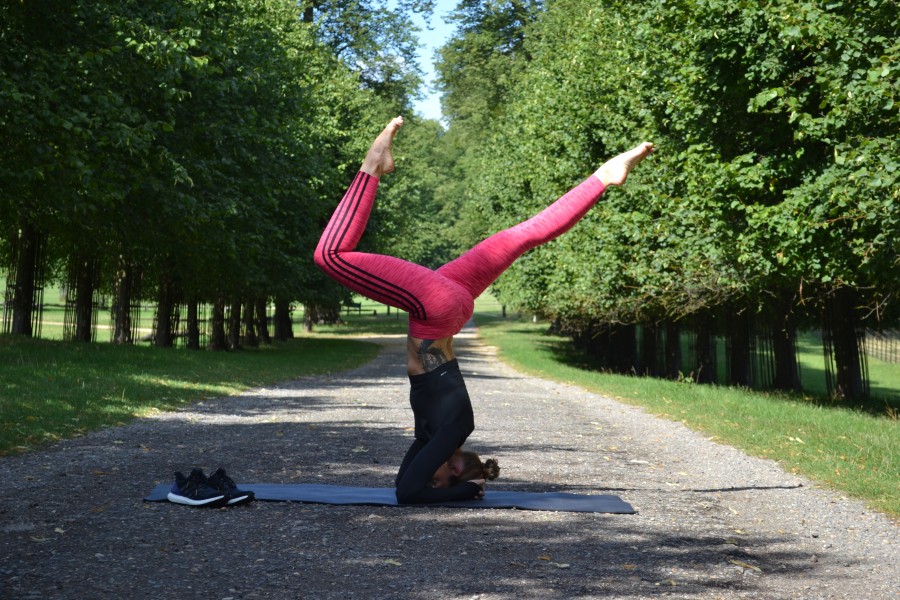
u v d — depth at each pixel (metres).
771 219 12.38
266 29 23.23
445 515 5.91
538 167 27.27
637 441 10.82
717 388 19.06
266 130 20.20
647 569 4.78
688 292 18.88
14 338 19.50
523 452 9.40
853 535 5.92
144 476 7.09
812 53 12.06
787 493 7.36
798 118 12.53
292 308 43.47
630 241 20.72
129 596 4.05
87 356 17.62
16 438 8.56
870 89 10.52
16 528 5.23
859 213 11.38
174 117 15.96
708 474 8.36
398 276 5.97
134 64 13.66
